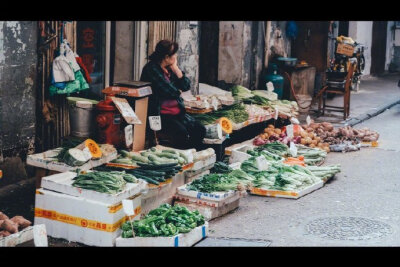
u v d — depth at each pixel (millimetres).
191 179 8727
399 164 11117
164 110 9719
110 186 7023
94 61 10852
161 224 7027
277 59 16031
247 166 9484
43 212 7230
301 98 15703
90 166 7961
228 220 8047
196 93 12836
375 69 25344
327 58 17328
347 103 15344
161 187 8016
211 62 14844
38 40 9188
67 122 9812
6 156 8922
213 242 7227
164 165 8039
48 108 9500
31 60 9102
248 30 14797
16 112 8992
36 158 7961
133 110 9016
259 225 7898
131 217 7219
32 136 9297
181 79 9898
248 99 12578
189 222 7133
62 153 8000
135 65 11312
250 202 8797
